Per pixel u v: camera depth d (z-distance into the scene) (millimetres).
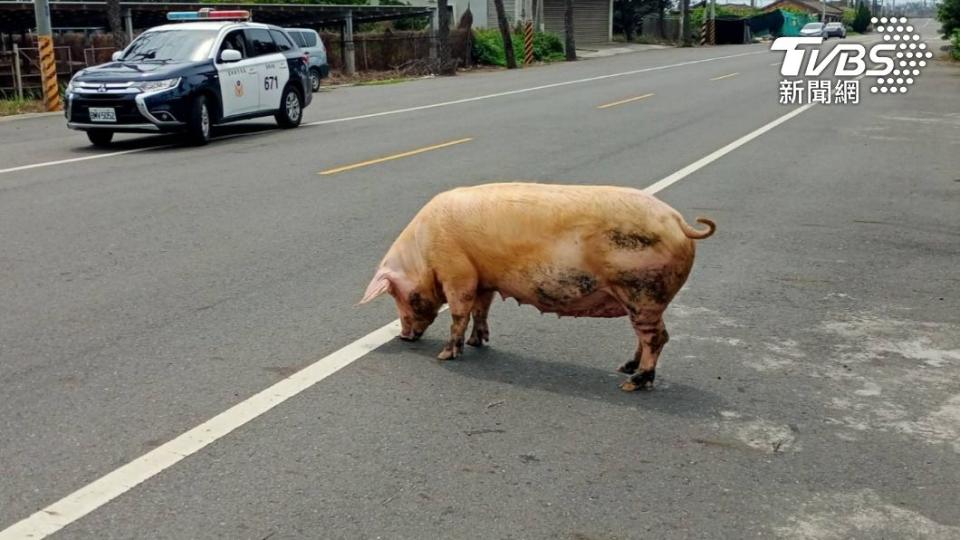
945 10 43656
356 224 9352
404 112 20094
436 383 5383
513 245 5215
